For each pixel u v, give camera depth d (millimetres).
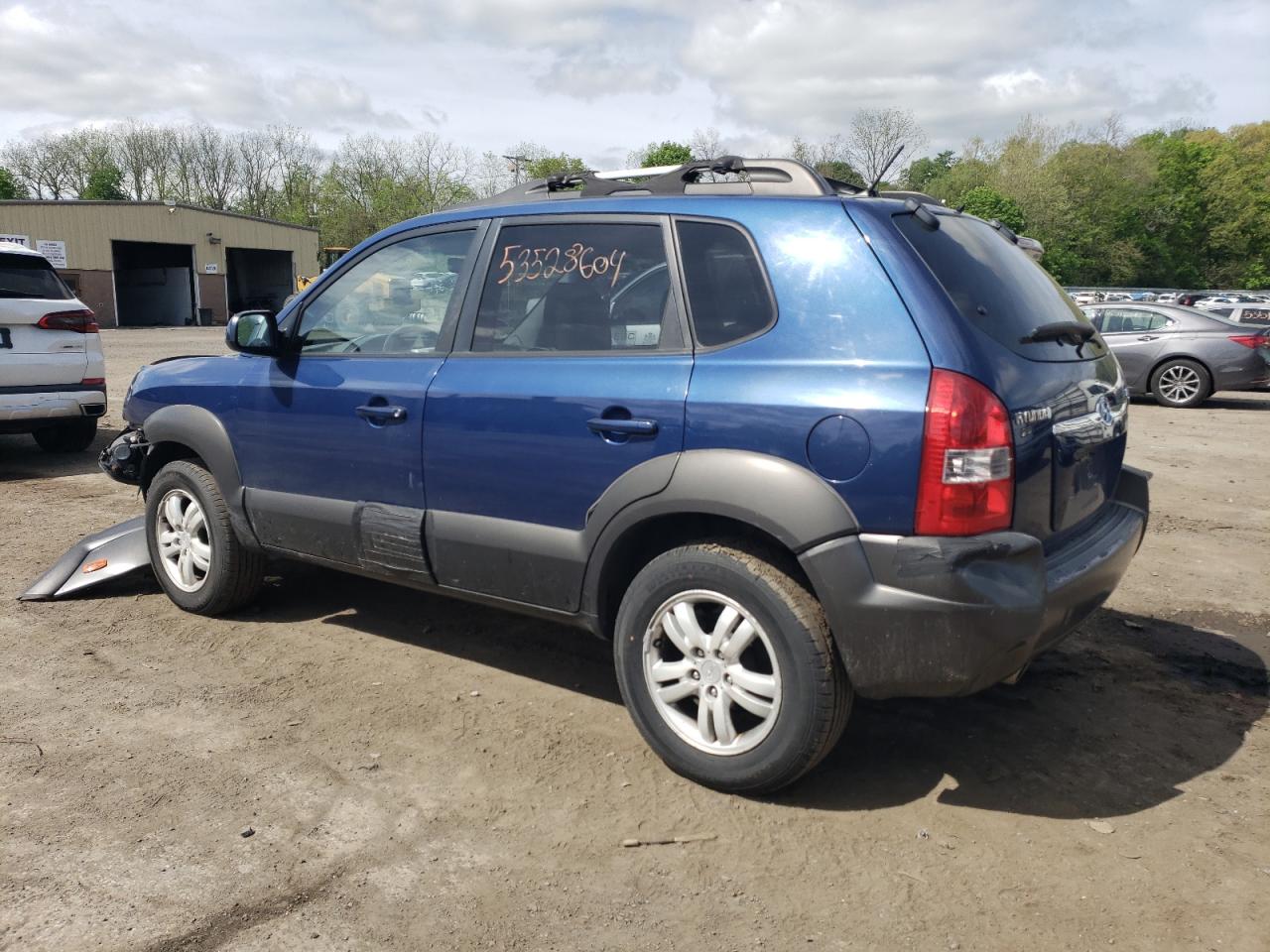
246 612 4832
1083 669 4156
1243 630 4656
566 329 3428
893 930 2500
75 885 2654
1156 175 68062
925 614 2688
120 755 3383
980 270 3131
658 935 2480
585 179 3768
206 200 73250
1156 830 2943
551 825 2975
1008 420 2734
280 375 4199
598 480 3217
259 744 3473
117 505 7156
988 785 3201
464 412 3531
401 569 3820
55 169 71688
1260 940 2453
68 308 8406
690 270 3186
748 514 2879
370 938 2463
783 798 3121
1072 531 3189
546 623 4723
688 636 3127
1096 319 14703
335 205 69750
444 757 3391
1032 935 2479
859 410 2752
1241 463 9102
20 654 4273
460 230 3824
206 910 2555
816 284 2947
